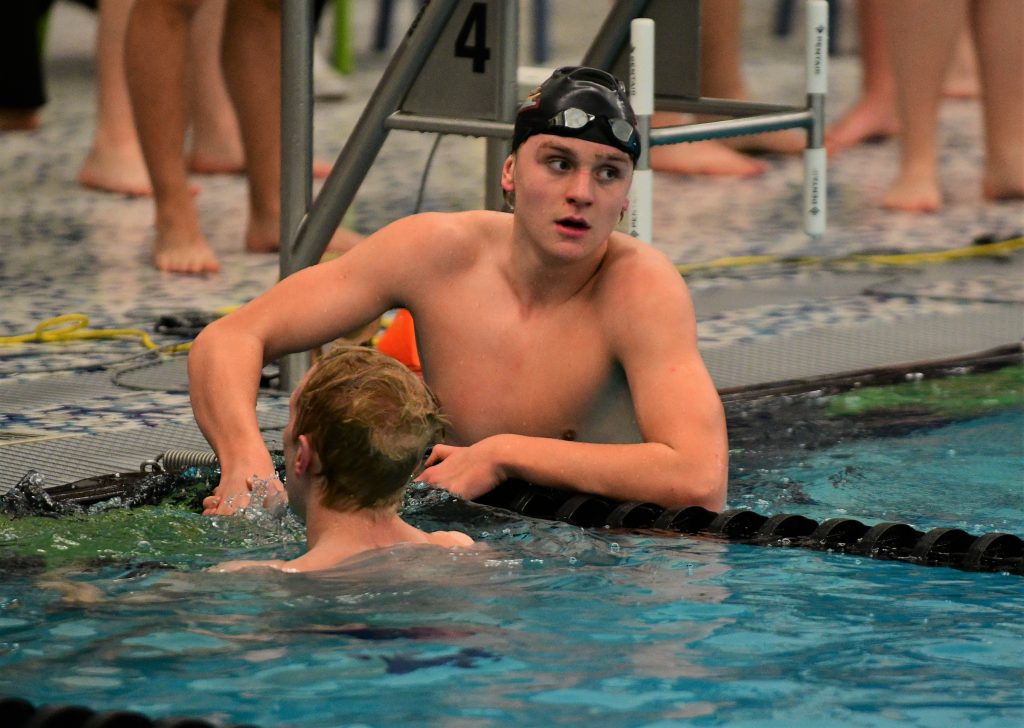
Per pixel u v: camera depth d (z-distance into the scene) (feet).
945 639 21.44
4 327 50.62
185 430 38.32
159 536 26.61
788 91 100.89
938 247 64.39
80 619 21.90
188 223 59.93
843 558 25.86
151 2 56.95
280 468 31.48
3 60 91.35
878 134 90.94
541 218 28.99
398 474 24.97
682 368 29.40
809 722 18.35
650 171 38.96
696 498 28.55
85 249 63.52
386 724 18.22
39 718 17.65
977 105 104.37
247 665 20.11
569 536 26.40
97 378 44.55
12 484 32.68
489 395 31.04
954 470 34.17
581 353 30.50
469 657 20.48
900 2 72.08
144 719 17.62
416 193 75.46
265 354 31.68
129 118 76.43
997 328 49.83
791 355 46.39
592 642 21.16
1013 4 73.10
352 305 31.40
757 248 64.90
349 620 21.91
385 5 124.88
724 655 20.71
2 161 83.66
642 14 41.81
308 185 41.78
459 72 39.63
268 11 60.03
